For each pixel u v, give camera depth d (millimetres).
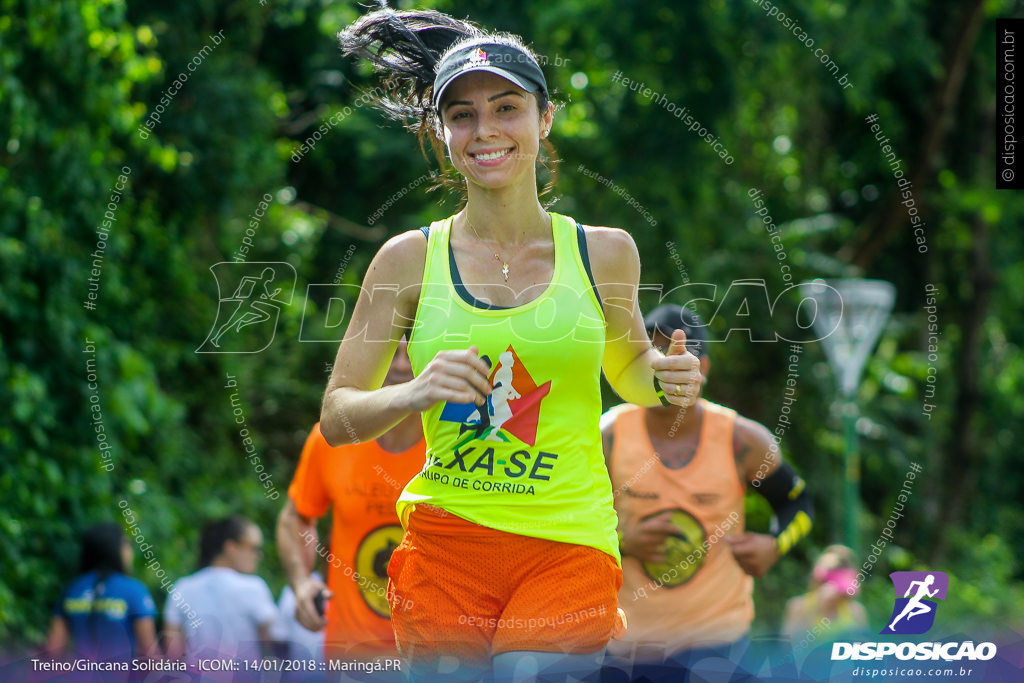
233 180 22297
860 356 20625
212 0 23000
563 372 6793
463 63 6828
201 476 21266
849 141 39938
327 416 6898
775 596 25953
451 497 6871
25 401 16859
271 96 24578
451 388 6270
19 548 16906
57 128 18375
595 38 27938
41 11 17625
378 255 7090
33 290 17641
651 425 10914
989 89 41844
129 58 19391
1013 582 43250
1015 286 43125
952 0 39031
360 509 10398
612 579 6965
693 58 27984
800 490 11125
